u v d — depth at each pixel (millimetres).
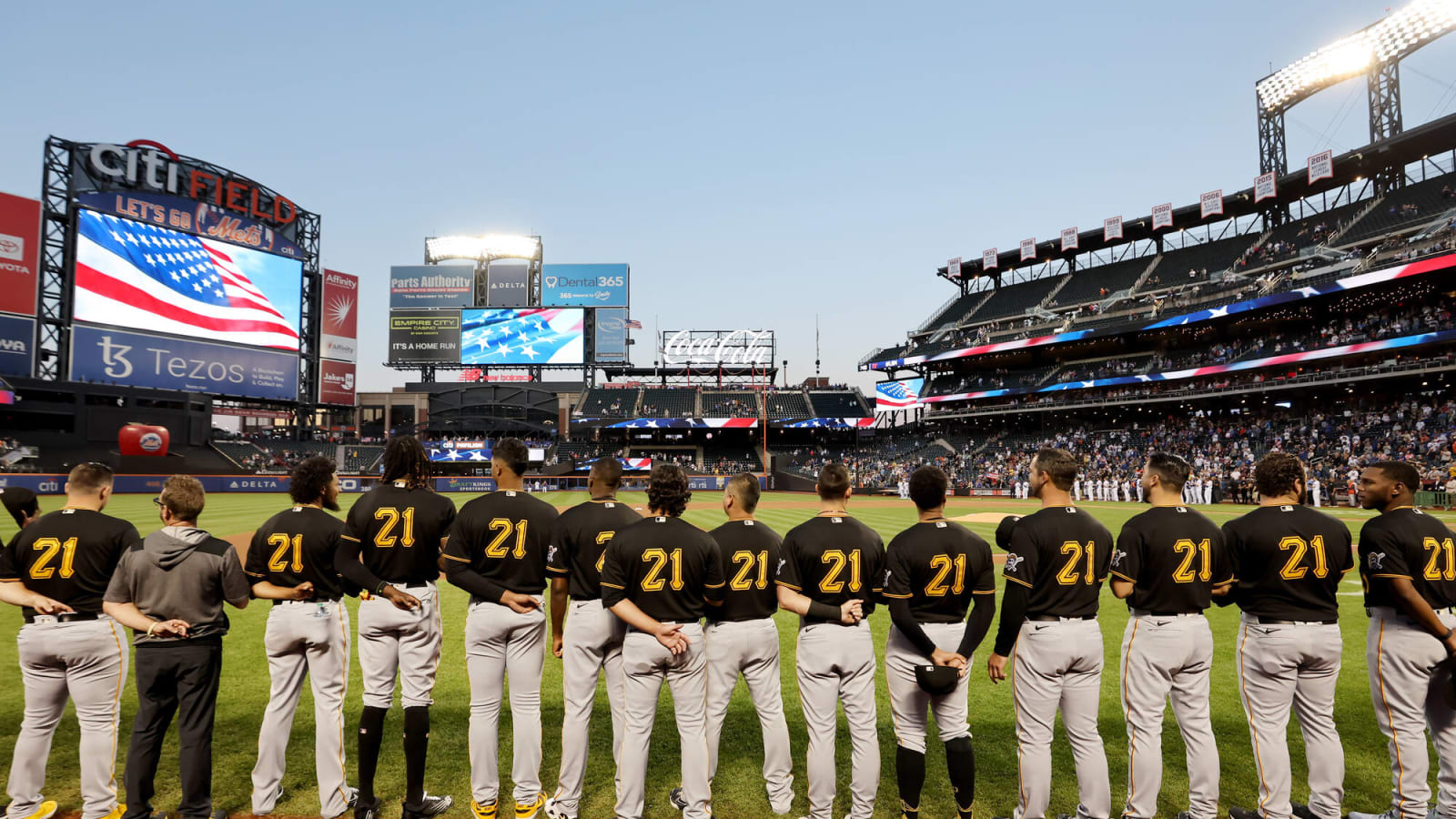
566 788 4184
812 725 4031
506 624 4219
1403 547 3973
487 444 53906
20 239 42750
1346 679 6656
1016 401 53438
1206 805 3914
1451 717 4000
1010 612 3797
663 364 66188
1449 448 31094
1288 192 45375
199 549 3996
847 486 4117
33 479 37125
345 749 5152
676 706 4078
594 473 4520
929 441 59094
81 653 3988
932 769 4887
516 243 67375
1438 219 35625
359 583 4086
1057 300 54500
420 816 4199
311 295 58156
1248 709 4113
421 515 4297
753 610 4160
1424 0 38875
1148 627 3982
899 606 3838
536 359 64812
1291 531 3943
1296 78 44969
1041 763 3898
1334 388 38250
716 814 4258
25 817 4027
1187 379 44250
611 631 4297
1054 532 3898
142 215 47625
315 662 4293
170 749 5113
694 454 63062
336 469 4508
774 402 64562
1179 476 4066
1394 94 40875
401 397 67312
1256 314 41844
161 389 46094
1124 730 5488
